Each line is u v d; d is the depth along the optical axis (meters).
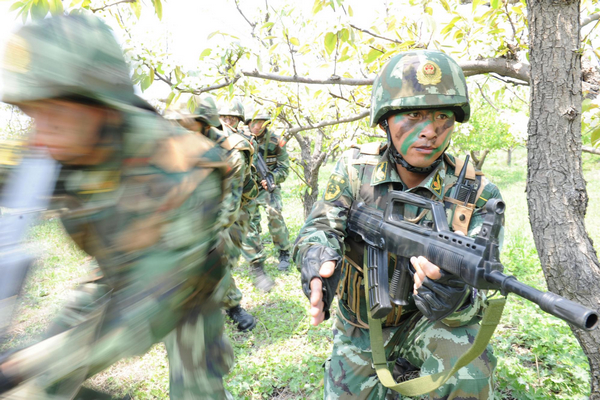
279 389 3.20
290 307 4.59
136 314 1.01
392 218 1.89
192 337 1.29
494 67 2.45
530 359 3.30
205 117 2.01
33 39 0.90
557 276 1.97
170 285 1.07
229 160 1.29
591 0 2.00
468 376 1.84
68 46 0.91
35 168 0.99
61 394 0.93
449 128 1.88
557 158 1.92
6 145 0.97
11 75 0.91
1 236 0.95
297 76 2.59
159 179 1.05
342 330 2.24
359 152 2.18
